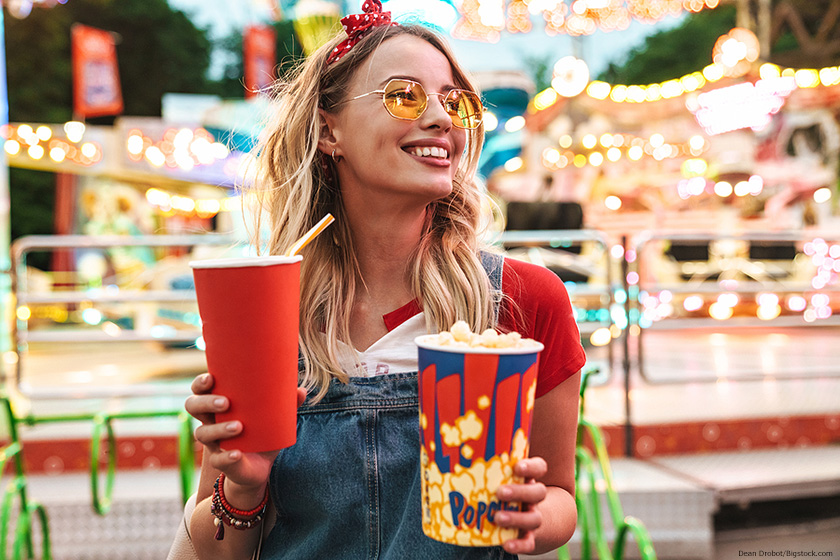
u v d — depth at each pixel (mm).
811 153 11094
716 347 7781
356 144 1285
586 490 3561
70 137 9461
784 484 3723
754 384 5523
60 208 10773
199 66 18578
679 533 3561
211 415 1011
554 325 1306
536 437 1302
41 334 4359
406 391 1253
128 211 10914
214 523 1240
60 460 4016
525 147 11148
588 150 11211
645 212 11461
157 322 7754
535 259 6840
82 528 3490
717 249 9578
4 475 3963
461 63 1326
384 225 1337
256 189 1566
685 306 8352
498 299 1312
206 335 988
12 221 15164
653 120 11398
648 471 3910
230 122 9633
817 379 5664
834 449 4320
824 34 12242
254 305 955
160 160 9625
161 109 18328
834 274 9117
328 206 1408
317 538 1222
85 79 10367
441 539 946
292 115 1428
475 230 1434
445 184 1251
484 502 925
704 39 17141
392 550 1184
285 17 6996
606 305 4762
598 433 2809
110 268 10539
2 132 5875
